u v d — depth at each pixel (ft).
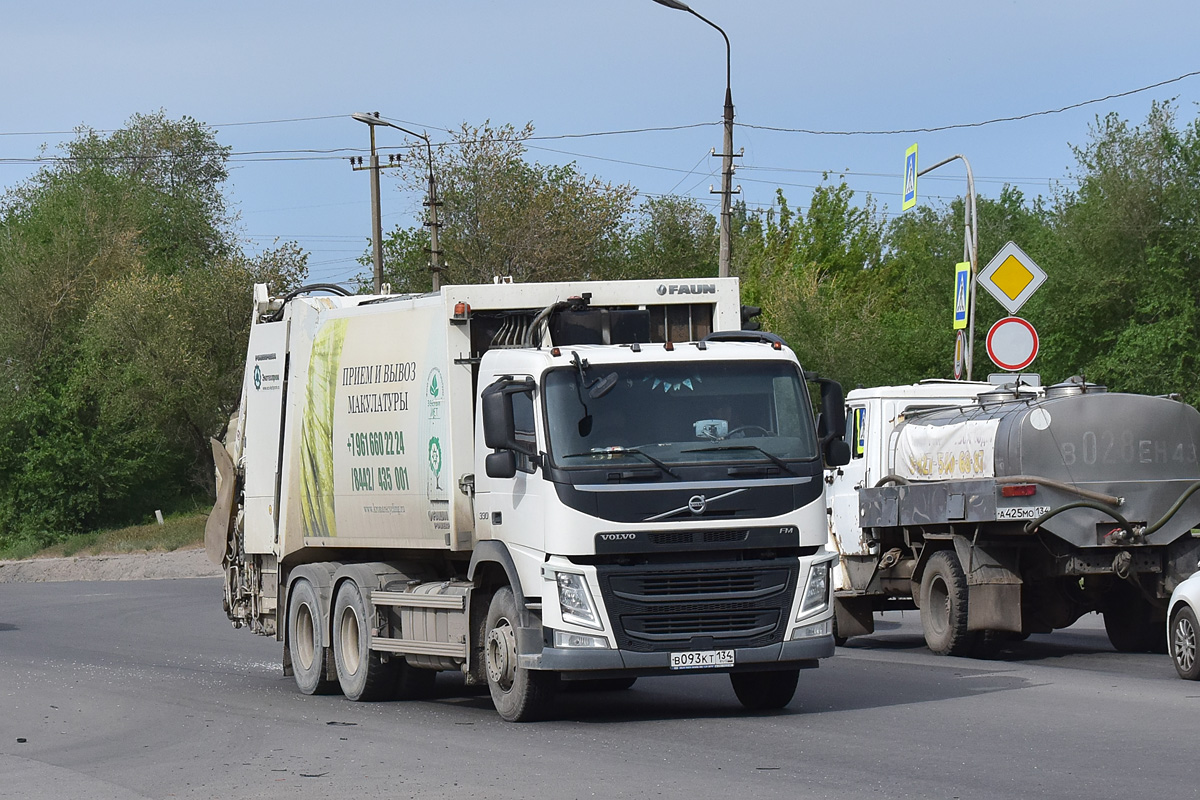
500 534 43.34
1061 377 147.02
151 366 226.38
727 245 124.06
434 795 30.76
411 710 48.21
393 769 34.60
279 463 58.34
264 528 59.88
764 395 41.93
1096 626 76.13
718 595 40.40
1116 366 134.82
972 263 97.04
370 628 50.52
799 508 41.11
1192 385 133.28
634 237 270.87
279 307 60.85
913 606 70.59
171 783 33.81
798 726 40.06
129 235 254.68
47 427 240.73
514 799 29.91
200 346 231.09
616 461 40.40
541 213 203.82
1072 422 56.44
